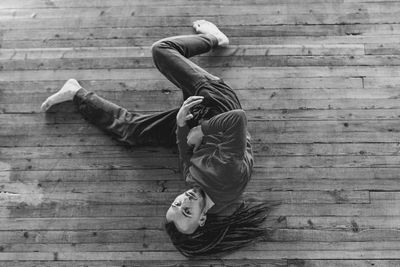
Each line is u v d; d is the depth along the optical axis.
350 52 2.89
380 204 2.59
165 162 2.70
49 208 2.63
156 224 2.59
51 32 2.99
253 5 3.00
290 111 2.78
